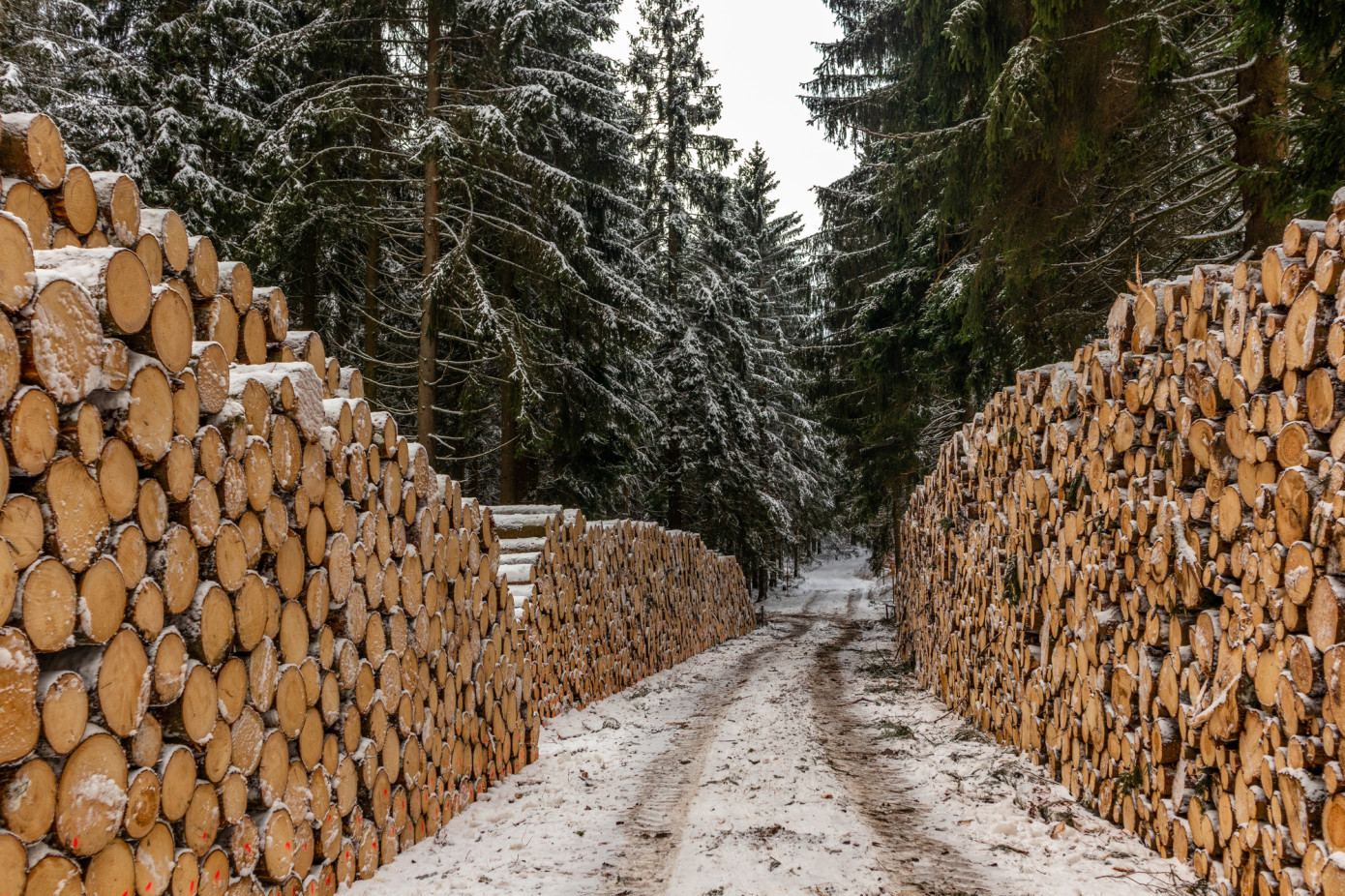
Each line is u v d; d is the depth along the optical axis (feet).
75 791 6.99
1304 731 9.95
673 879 13.12
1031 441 21.21
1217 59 30.94
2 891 6.21
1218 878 11.80
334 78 51.01
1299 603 9.89
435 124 42.29
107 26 55.52
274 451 10.77
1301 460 10.07
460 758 17.67
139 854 7.90
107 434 7.73
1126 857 13.48
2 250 6.42
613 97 61.31
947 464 31.12
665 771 20.74
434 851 14.79
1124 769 14.83
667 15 84.89
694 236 90.58
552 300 53.21
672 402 85.25
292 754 11.25
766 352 112.68
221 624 9.40
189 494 8.84
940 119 42.32
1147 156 32.63
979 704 25.08
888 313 60.18
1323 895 9.27
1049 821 15.67
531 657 26.05
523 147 50.88
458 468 70.59
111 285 7.73
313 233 48.57
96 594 7.29
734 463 88.53
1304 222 10.27
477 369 51.96
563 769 21.15
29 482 6.81
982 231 36.70
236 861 9.58
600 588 35.42
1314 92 23.31
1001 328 42.55
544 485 68.49
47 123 9.40
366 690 13.48
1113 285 34.42
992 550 24.14
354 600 13.19
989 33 31.94
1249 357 11.26
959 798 17.40
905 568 45.19
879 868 13.41
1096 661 16.24
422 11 46.80
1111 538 15.96
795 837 14.90
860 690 34.73
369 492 13.91
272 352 12.37
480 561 19.67
